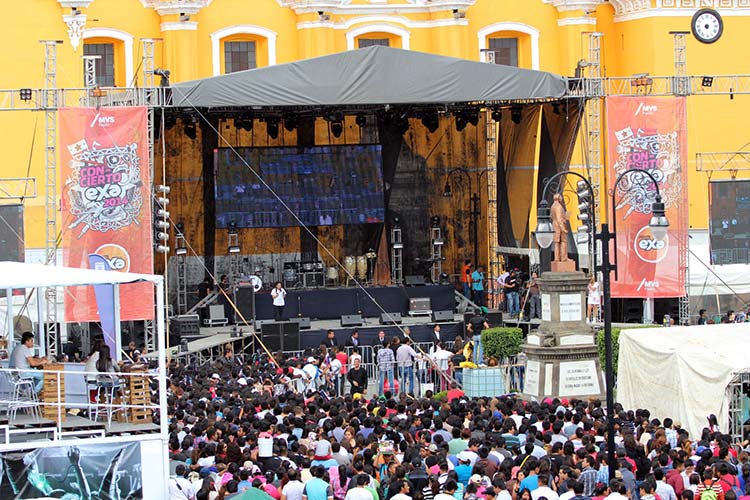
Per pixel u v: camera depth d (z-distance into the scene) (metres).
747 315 55.81
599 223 54.28
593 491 26.81
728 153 63.00
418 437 29.02
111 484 28.11
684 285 53.66
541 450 27.80
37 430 28.41
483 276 62.91
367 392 49.09
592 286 54.03
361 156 61.59
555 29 67.12
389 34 66.25
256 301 57.75
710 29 65.69
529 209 59.72
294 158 60.94
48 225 51.25
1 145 60.12
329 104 51.16
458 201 63.75
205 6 64.12
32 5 61.12
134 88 50.34
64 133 49.81
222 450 28.44
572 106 54.84
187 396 36.34
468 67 51.97
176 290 61.31
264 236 62.56
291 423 31.03
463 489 26.36
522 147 59.91
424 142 63.34
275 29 65.00
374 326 56.19
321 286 61.41
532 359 43.59
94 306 48.81
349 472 26.75
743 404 34.00
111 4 62.84
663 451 27.56
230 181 60.28
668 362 35.06
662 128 53.62
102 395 31.22
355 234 63.16
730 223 59.72
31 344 31.03
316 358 46.56
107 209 49.88
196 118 58.06
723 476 25.81
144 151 50.03
